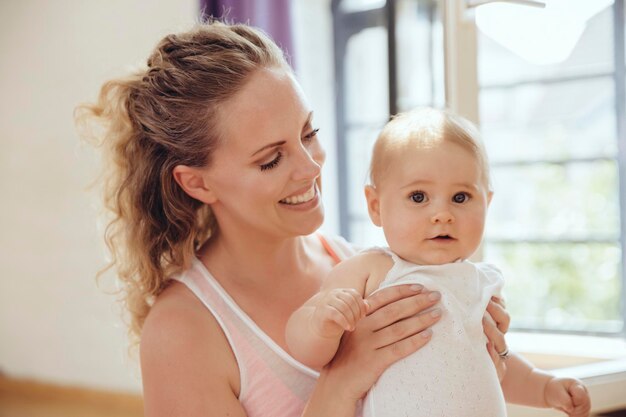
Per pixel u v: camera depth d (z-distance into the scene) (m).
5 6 4.07
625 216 3.24
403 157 1.12
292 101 1.16
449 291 1.07
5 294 4.20
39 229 4.05
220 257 1.26
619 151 3.26
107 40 3.65
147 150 1.26
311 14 4.35
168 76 1.21
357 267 1.15
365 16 4.36
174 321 1.17
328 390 1.09
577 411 1.23
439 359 1.04
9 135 4.13
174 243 1.28
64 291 3.96
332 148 4.50
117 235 1.37
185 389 1.12
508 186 4.11
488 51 3.99
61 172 3.93
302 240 1.34
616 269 3.82
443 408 1.02
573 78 3.82
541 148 4.02
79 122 1.41
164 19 3.36
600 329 3.42
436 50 2.39
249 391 1.18
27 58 4.02
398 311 1.06
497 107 4.08
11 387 4.15
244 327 1.19
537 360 1.93
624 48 3.13
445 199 1.09
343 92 4.47
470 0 1.55
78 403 3.78
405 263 1.12
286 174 1.15
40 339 4.08
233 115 1.15
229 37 1.21
